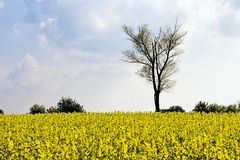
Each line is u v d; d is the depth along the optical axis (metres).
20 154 18.31
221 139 20.31
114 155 17.39
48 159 16.75
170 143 20.39
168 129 24.47
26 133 23.28
